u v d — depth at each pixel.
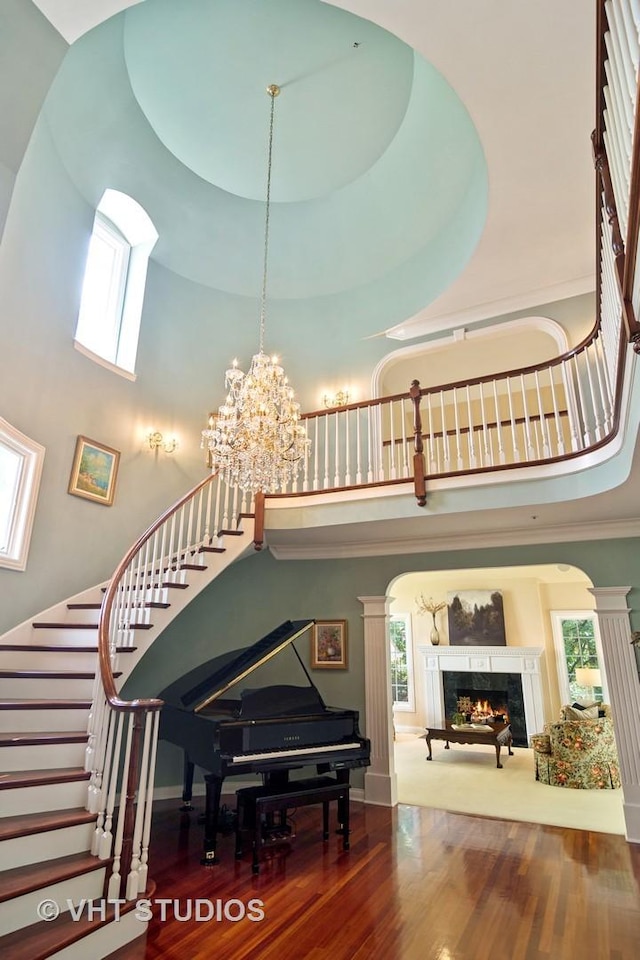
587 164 4.62
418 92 5.62
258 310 7.68
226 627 6.27
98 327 6.23
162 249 6.93
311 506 5.54
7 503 4.62
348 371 7.43
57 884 2.60
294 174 6.85
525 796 5.77
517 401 8.39
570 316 6.14
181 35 5.20
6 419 4.55
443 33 3.57
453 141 5.84
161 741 5.57
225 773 3.72
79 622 4.88
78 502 5.35
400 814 5.11
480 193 5.69
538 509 4.73
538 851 4.15
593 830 4.66
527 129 4.30
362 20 4.95
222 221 7.20
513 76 3.86
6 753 3.20
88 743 3.35
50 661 4.17
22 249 4.77
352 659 5.97
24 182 4.73
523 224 5.34
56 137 5.17
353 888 3.46
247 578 6.47
